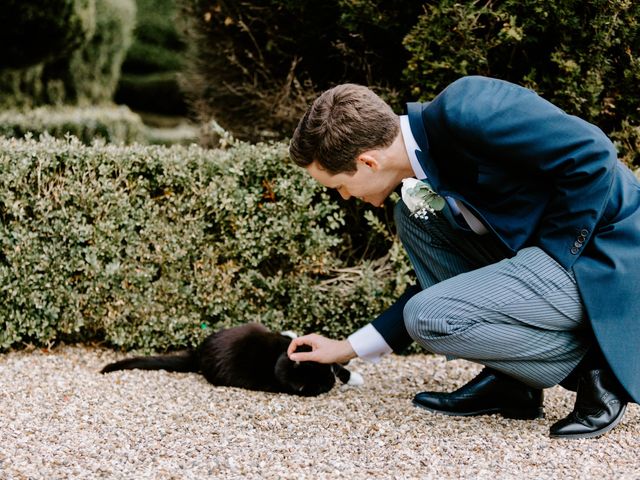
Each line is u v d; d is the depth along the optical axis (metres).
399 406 3.04
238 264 3.96
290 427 2.75
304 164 2.64
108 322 3.87
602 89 3.64
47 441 2.58
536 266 2.51
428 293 2.64
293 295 3.98
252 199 3.86
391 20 4.16
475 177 2.49
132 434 2.67
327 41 4.74
